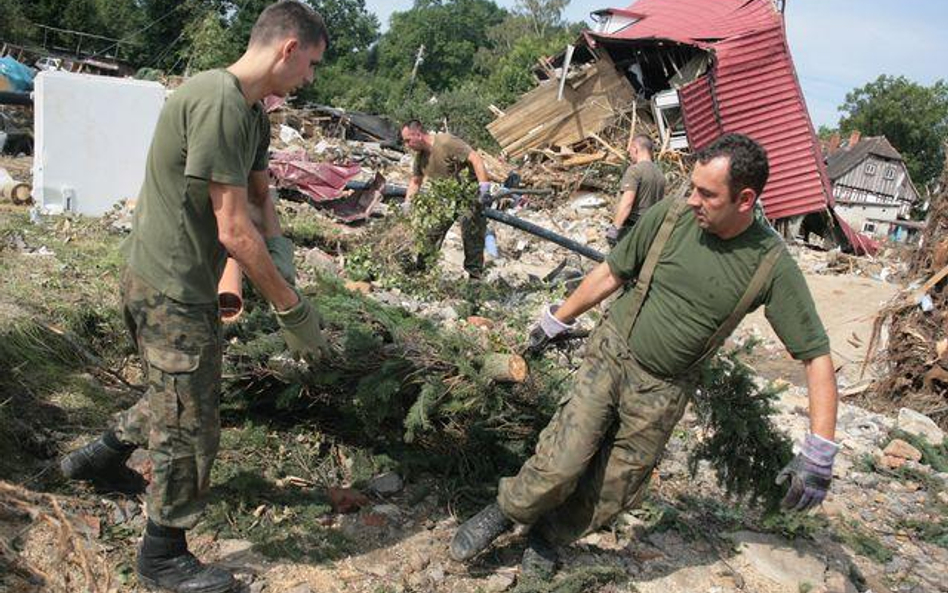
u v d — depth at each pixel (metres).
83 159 7.49
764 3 20.33
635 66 20.02
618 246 2.95
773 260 2.69
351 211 10.59
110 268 5.70
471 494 3.65
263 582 2.90
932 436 5.87
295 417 3.96
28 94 9.29
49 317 4.44
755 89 18.78
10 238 6.23
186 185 2.47
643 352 2.83
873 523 4.28
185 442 2.64
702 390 3.54
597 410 2.85
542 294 7.20
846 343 8.79
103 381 4.16
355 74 64.88
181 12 44.09
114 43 42.81
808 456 2.68
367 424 3.65
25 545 2.85
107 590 2.53
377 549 3.23
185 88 2.45
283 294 2.64
